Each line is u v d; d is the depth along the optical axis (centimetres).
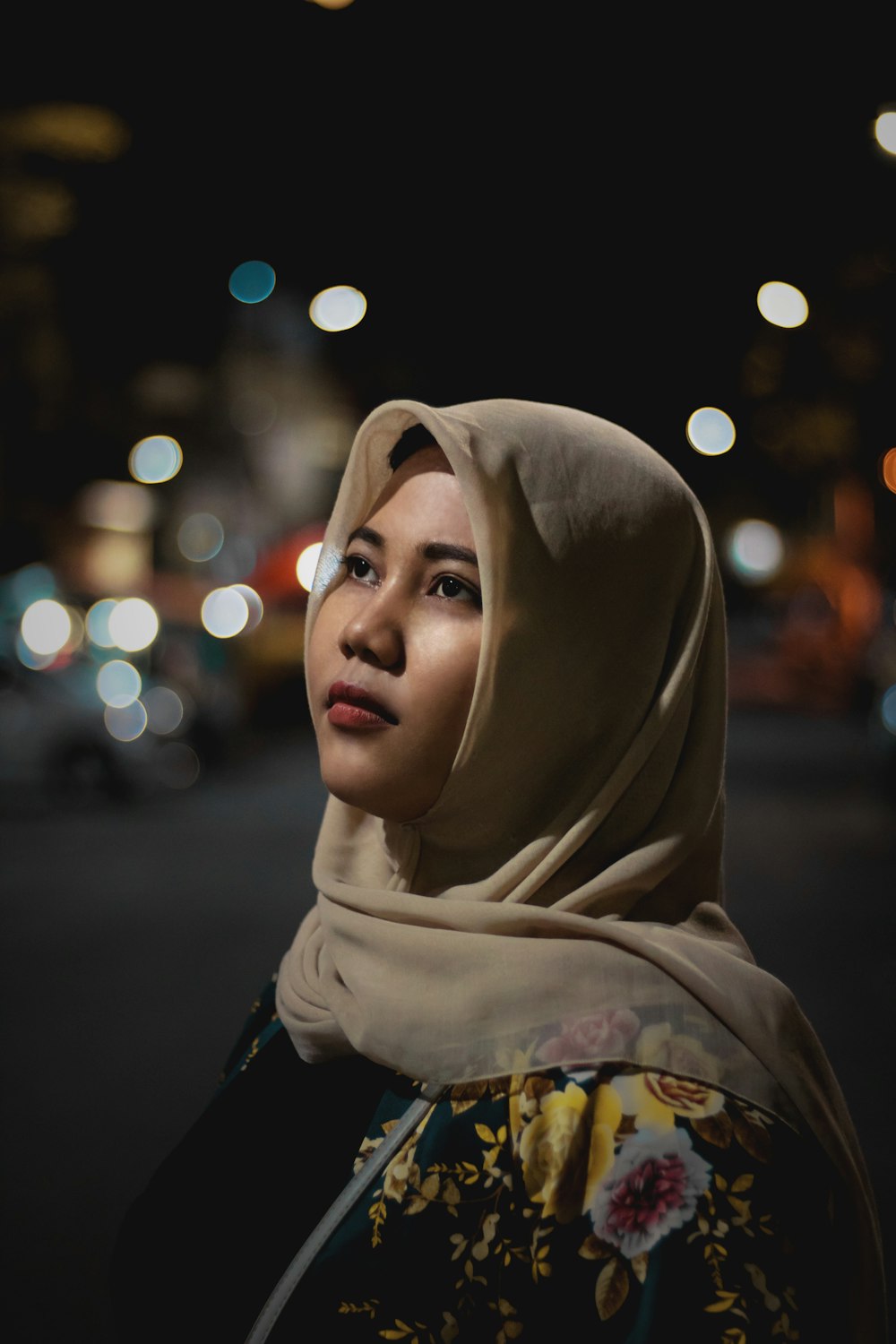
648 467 147
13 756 1338
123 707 1369
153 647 1561
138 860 1055
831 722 2392
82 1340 358
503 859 142
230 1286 139
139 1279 146
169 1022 621
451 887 144
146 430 2848
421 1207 125
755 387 2873
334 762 141
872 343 2627
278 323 3253
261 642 2044
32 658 1364
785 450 3044
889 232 2306
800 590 3519
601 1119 123
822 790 1495
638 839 141
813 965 733
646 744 140
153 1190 149
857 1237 132
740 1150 121
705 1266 115
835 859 1069
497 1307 121
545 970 130
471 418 142
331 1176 137
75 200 2130
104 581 2647
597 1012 128
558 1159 121
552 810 140
